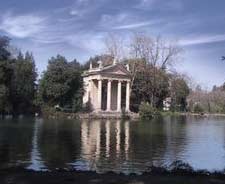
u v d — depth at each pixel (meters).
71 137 66.31
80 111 147.62
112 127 94.81
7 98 127.38
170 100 186.88
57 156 43.31
